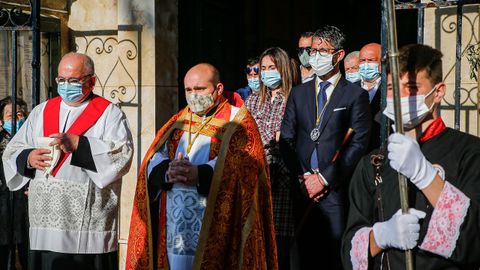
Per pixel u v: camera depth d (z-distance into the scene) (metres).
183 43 8.96
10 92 8.52
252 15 11.38
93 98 6.31
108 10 8.50
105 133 6.17
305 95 6.77
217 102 5.72
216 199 5.41
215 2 9.95
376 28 14.92
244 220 5.44
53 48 8.66
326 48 6.60
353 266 3.61
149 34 8.16
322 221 6.49
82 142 5.93
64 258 6.00
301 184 6.52
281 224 6.77
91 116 6.19
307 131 6.66
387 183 3.59
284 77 7.23
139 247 5.66
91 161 5.94
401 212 3.38
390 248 3.47
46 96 8.70
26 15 7.76
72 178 6.00
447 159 3.46
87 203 6.02
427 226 3.40
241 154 5.50
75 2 8.66
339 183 6.40
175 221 5.51
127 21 8.23
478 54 6.68
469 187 3.38
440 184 3.31
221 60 10.20
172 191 5.56
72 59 6.12
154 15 8.13
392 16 3.39
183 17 8.96
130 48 8.23
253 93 7.60
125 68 8.27
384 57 4.89
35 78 6.73
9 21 7.02
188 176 5.34
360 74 7.43
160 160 5.70
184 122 5.75
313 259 6.59
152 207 5.68
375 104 7.03
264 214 5.64
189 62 9.10
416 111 3.47
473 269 3.40
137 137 8.23
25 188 7.89
